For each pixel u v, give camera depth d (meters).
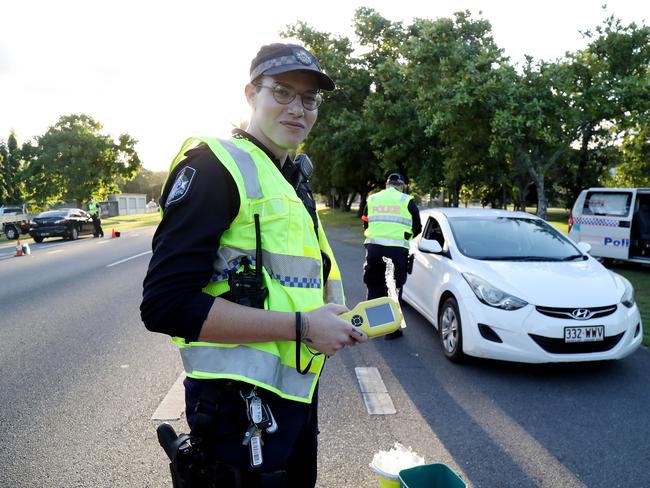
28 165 50.41
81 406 3.81
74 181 48.72
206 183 1.19
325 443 3.29
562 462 3.08
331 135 25.94
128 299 7.91
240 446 1.28
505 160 15.85
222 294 1.25
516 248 5.52
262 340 1.21
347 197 49.41
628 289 4.80
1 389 4.16
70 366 4.72
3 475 2.88
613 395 4.10
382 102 20.70
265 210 1.27
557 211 46.75
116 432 3.39
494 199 31.64
